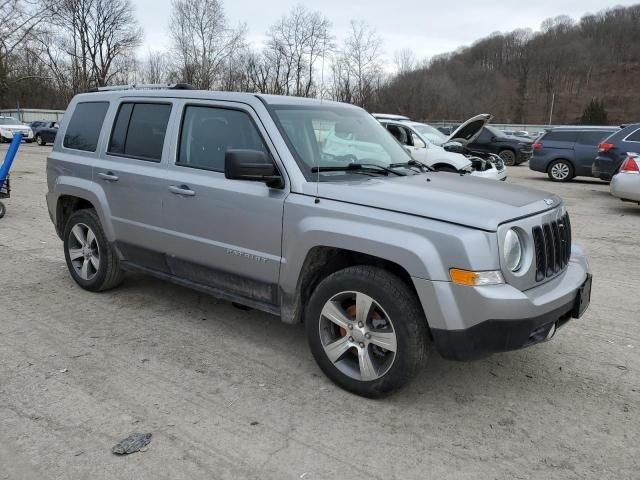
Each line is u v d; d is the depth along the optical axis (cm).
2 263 629
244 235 390
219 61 4700
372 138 455
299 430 316
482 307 301
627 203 1184
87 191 505
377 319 344
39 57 4081
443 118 7594
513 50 12769
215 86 4650
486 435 316
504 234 309
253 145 393
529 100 11569
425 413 338
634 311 519
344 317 352
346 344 353
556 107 11175
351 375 354
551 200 369
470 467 287
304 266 364
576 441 312
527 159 2208
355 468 284
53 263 634
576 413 342
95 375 372
